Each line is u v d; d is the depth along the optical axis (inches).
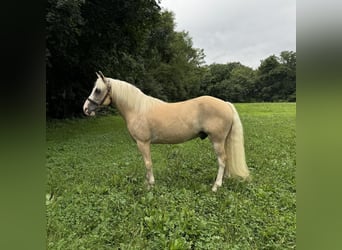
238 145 172.4
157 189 165.0
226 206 145.4
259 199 152.9
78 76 553.6
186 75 1550.2
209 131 167.8
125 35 530.6
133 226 123.3
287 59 1471.5
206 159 245.9
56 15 289.0
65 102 560.1
